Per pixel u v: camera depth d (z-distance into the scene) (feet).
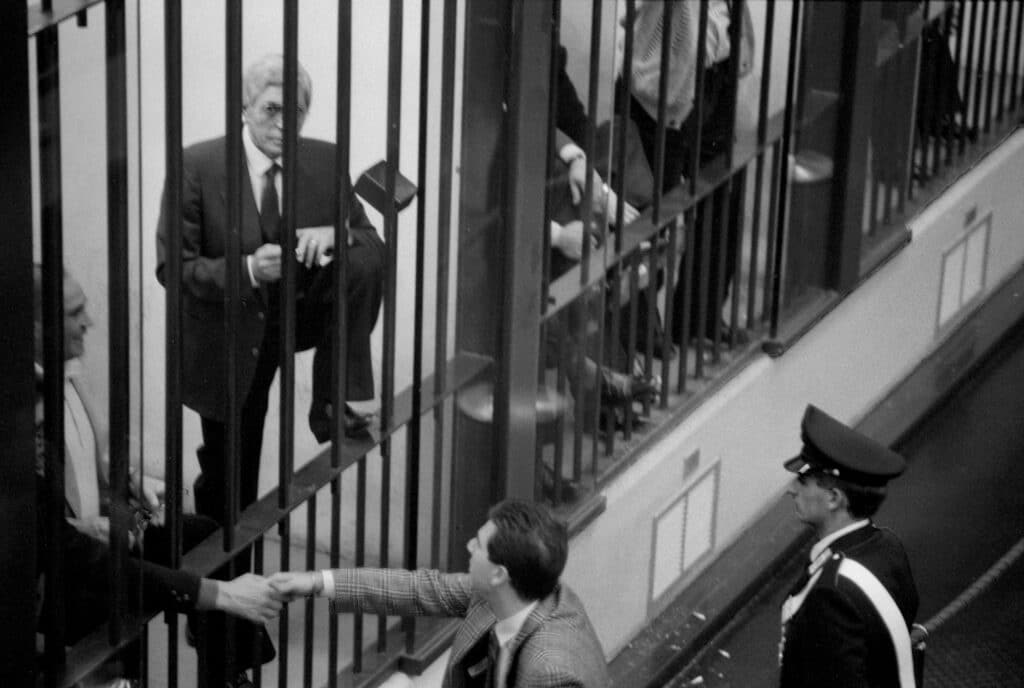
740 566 19.71
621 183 17.06
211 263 14.61
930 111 23.21
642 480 17.92
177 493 12.57
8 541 10.92
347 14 13.25
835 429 14.48
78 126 11.87
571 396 17.11
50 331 11.39
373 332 16.10
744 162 19.27
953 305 24.00
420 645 15.51
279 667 14.25
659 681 18.01
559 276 16.65
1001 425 22.80
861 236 21.24
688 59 17.99
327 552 16.61
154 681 14.35
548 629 12.71
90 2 11.29
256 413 15.12
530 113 14.84
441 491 15.79
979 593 19.79
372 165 15.85
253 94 14.70
